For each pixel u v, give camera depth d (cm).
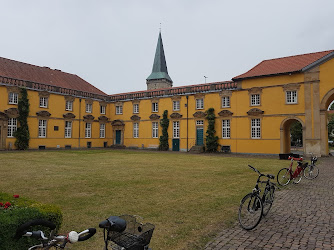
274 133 3089
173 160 2297
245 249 525
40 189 1036
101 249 518
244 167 1805
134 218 370
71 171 1530
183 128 3838
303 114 2903
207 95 3650
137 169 1653
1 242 388
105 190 1032
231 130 3412
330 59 2788
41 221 283
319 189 1123
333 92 2747
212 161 2239
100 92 4753
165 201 879
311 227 654
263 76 3158
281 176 1250
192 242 556
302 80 2925
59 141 3809
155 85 7162
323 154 2769
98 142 4419
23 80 3406
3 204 495
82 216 711
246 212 734
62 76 4447
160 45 7319
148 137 4166
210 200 895
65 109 3912
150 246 532
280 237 589
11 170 1541
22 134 3338
